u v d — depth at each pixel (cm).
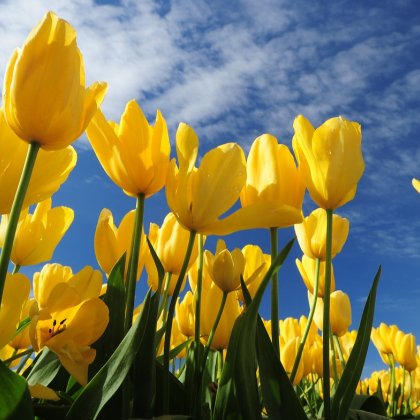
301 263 62
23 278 30
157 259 34
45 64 26
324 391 34
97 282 35
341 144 36
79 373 31
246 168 40
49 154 33
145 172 36
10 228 25
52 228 49
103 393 28
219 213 35
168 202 36
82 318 32
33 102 26
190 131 36
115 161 36
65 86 27
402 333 93
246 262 53
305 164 37
